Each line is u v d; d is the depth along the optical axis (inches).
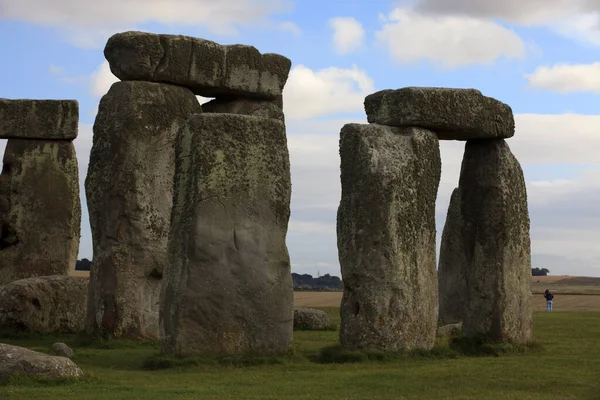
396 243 660.7
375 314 657.0
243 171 628.4
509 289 730.8
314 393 519.5
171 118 850.8
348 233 664.4
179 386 536.7
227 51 898.7
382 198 658.8
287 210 642.8
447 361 655.1
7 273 1129.4
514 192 740.0
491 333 727.1
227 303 621.0
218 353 618.5
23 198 1138.7
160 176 842.8
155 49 853.2
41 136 1141.7
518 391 534.9
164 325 622.5
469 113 702.5
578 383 560.4
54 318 873.5
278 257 637.9
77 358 684.1
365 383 551.8
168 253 625.6
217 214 620.4
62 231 1144.2
